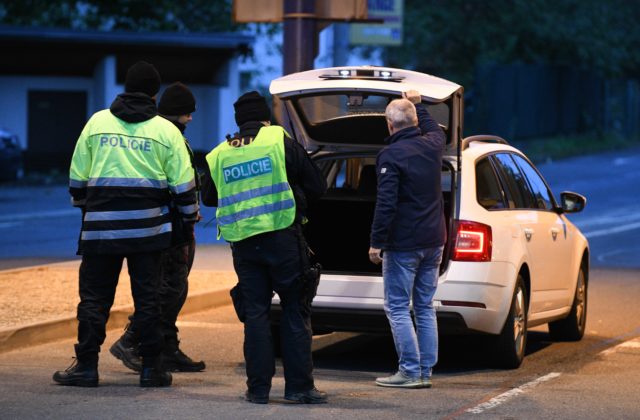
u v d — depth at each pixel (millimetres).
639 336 22328
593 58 96562
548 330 22906
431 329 16766
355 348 20734
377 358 19641
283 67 29219
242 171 15172
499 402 15562
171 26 78625
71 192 16156
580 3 96688
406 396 15914
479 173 18312
